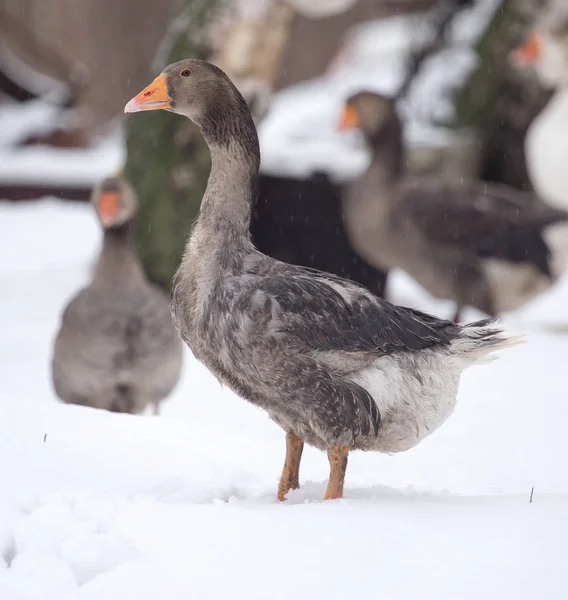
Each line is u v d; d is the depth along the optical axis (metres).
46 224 28.66
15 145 38.00
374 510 7.14
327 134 27.80
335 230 21.47
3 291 22.02
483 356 8.65
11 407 10.84
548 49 20.98
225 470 9.16
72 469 8.84
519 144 26.50
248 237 8.38
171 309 8.50
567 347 18.06
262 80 20.88
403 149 19.14
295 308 7.85
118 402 12.51
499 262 18.81
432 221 18.69
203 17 20.45
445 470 10.77
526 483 10.30
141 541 6.49
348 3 20.84
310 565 6.05
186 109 8.59
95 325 12.09
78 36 41.78
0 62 42.28
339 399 7.88
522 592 5.62
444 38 29.50
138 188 20.83
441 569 5.95
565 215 19.14
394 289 23.73
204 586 5.81
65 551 6.29
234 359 7.98
